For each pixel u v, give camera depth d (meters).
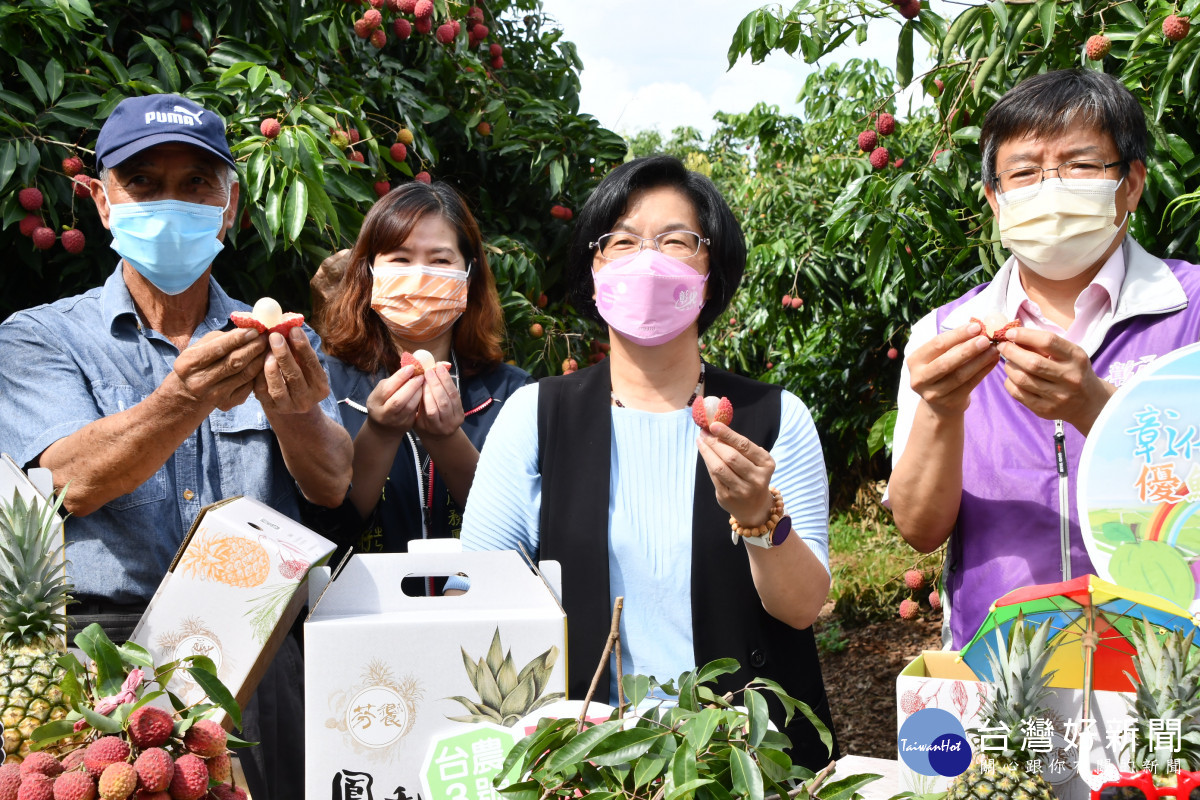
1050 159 1.71
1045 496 1.72
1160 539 1.26
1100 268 1.81
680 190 1.78
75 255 3.10
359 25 3.63
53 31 2.89
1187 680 1.05
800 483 1.71
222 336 1.52
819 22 3.42
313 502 1.96
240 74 3.25
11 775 1.04
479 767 1.17
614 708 1.20
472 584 1.35
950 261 3.99
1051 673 1.12
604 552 1.64
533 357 4.09
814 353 8.06
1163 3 2.74
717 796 0.96
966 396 1.55
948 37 3.17
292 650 1.97
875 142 3.82
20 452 1.76
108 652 1.15
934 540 1.79
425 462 2.45
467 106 4.45
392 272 2.41
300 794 1.90
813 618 1.64
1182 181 2.75
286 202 2.85
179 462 1.88
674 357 1.80
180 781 1.05
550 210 4.66
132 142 1.83
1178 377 1.27
